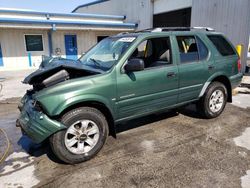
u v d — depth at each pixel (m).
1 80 10.75
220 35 4.86
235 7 10.05
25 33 15.66
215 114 4.85
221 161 3.21
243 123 4.61
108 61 3.66
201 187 2.69
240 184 2.72
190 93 4.33
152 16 16.91
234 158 3.29
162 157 3.35
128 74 3.46
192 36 4.34
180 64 4.06
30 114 3.07
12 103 6.61
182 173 2.96
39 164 3.25
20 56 15.80
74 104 3.06
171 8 14.75
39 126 2.92
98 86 3.18
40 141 2.97
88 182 2.82
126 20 20.22
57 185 2.78
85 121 3.18
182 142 3.82
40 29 16.05
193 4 12.50
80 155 3.20
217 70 4.62
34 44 16.17
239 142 3.78
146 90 3.67
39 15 16.89
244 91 7.25
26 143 3.93
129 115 3.65
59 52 17.20
